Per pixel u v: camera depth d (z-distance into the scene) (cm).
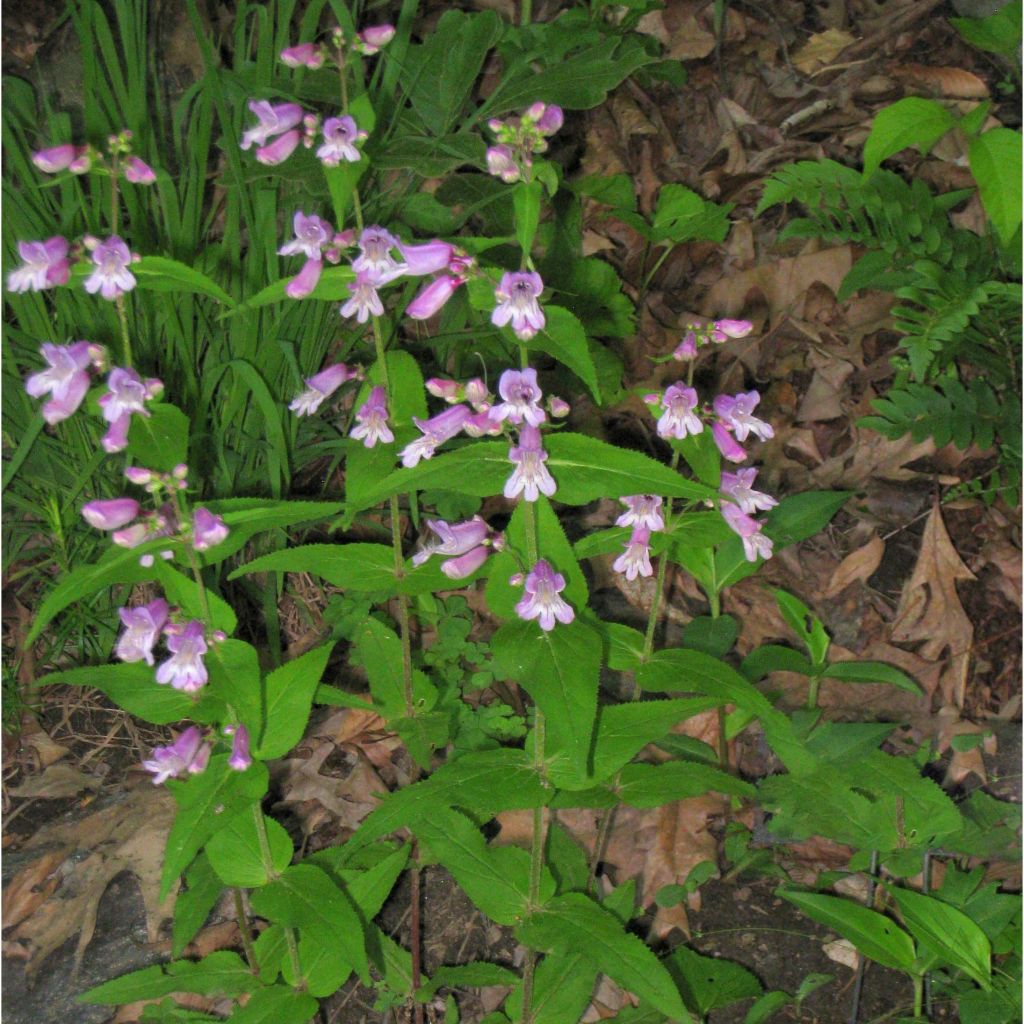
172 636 46
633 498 51
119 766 66
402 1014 57
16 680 67
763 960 59
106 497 67
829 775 58
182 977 54
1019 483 74
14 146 64
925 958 54
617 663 53
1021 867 61
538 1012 54
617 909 57
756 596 73
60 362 47
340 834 63
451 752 64
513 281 45
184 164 69
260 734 49
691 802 63
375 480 53
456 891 61
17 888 60
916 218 72
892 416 71
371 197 70
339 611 69
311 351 69
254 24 73
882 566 73
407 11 69
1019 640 70
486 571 53
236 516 48
